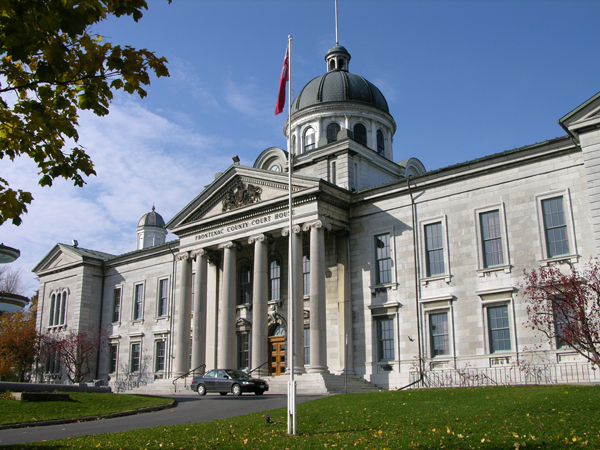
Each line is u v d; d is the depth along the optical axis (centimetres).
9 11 1005
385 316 4028
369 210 4291
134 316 6078
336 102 5744
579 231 3331
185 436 1842
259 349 4156
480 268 3666
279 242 4784
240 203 4584
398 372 3878
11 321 7150
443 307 3772
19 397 2881
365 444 1599
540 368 3303
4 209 1167
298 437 1805
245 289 4956
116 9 1127
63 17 1011
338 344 4203
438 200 3959
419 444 1548
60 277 6744
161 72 1243
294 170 5103
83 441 1755
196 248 4853
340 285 4288
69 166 1281
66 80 1212
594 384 2866
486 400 2397
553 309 2975
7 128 1195
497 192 3700
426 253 3956
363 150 5006
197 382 3800
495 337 3547
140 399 3319
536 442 1484
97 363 6275
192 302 5428
